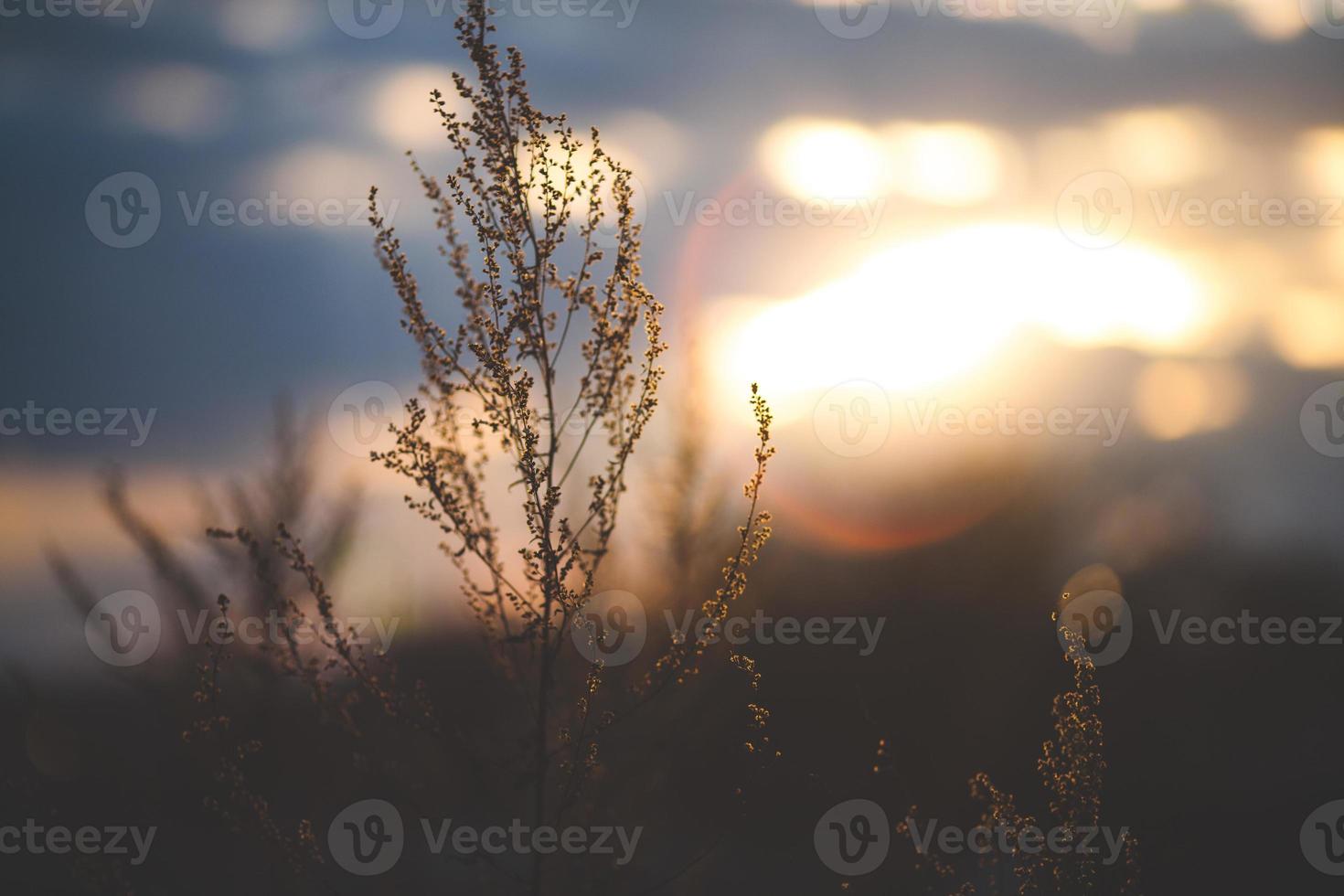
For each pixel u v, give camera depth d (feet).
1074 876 13.32
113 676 17.11
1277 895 16.94
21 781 15.93
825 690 21.54
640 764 16.31
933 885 14.67
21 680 18.19
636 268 12.67
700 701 17.17
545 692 12.61
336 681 16.46
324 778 16.98
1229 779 21.85
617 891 15.03
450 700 16.76
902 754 19.17
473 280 12.91
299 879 14.66
